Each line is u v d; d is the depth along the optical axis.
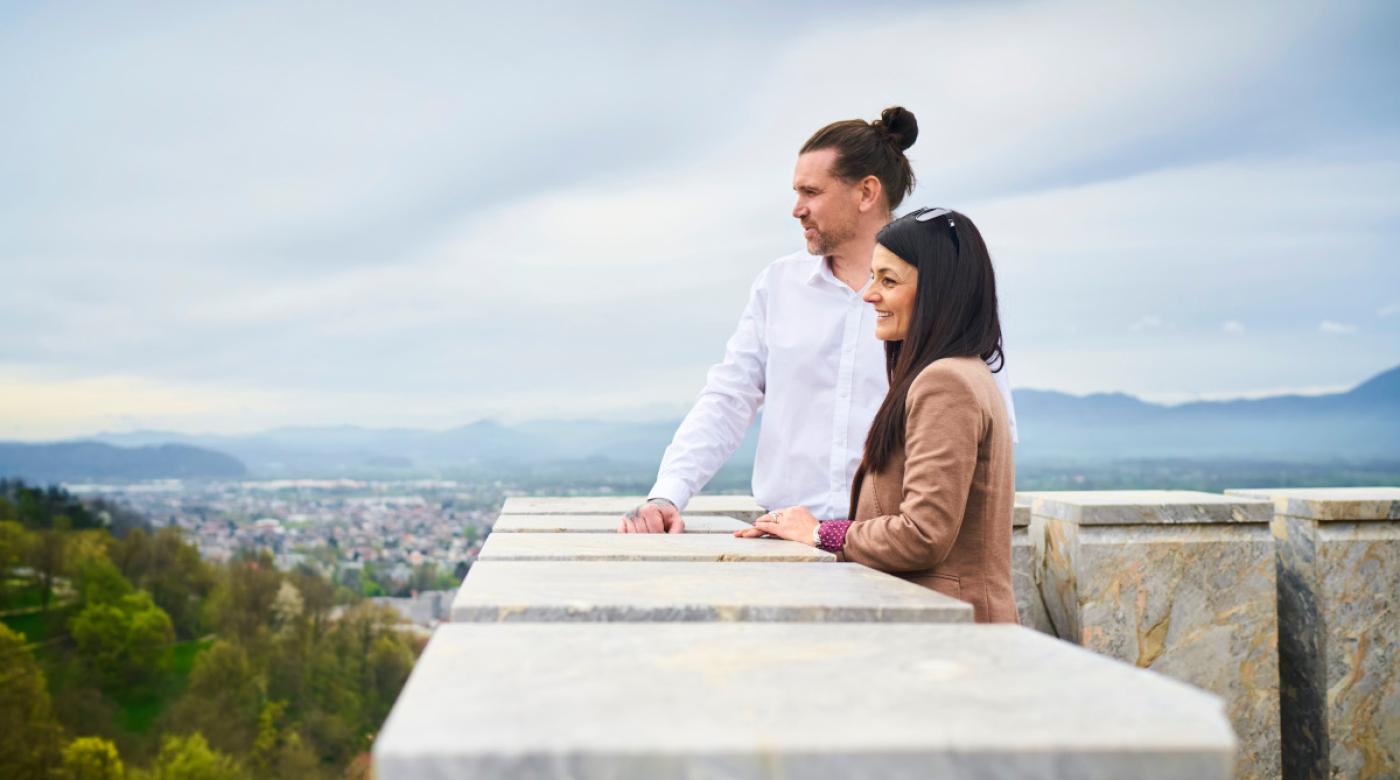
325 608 49.84
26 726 44.84
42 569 48.72
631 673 0.97
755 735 0.77
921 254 2.17
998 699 0.88
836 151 2.87
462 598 1.40
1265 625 3.56
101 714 45.84
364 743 47.22
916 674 0.97
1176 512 3.53
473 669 0.99
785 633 1.16
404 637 49.53
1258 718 3.54
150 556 50.06
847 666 1.00
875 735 0.77
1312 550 3.62
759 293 3.08
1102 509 3.51
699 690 0.91
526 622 1.33
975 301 2.16
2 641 46.12
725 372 3.10
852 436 2.90
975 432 1.99
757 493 3.05
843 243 2.92
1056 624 3.70
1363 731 3.59
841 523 2.15
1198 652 3.54
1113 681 0.94
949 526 1.97
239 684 47.19
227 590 49.66
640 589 1.49
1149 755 0.77
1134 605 3.52
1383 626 3.62
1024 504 3.85
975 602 2.02
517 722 0.81
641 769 0.75
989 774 0.76
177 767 44.47
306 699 47.72
